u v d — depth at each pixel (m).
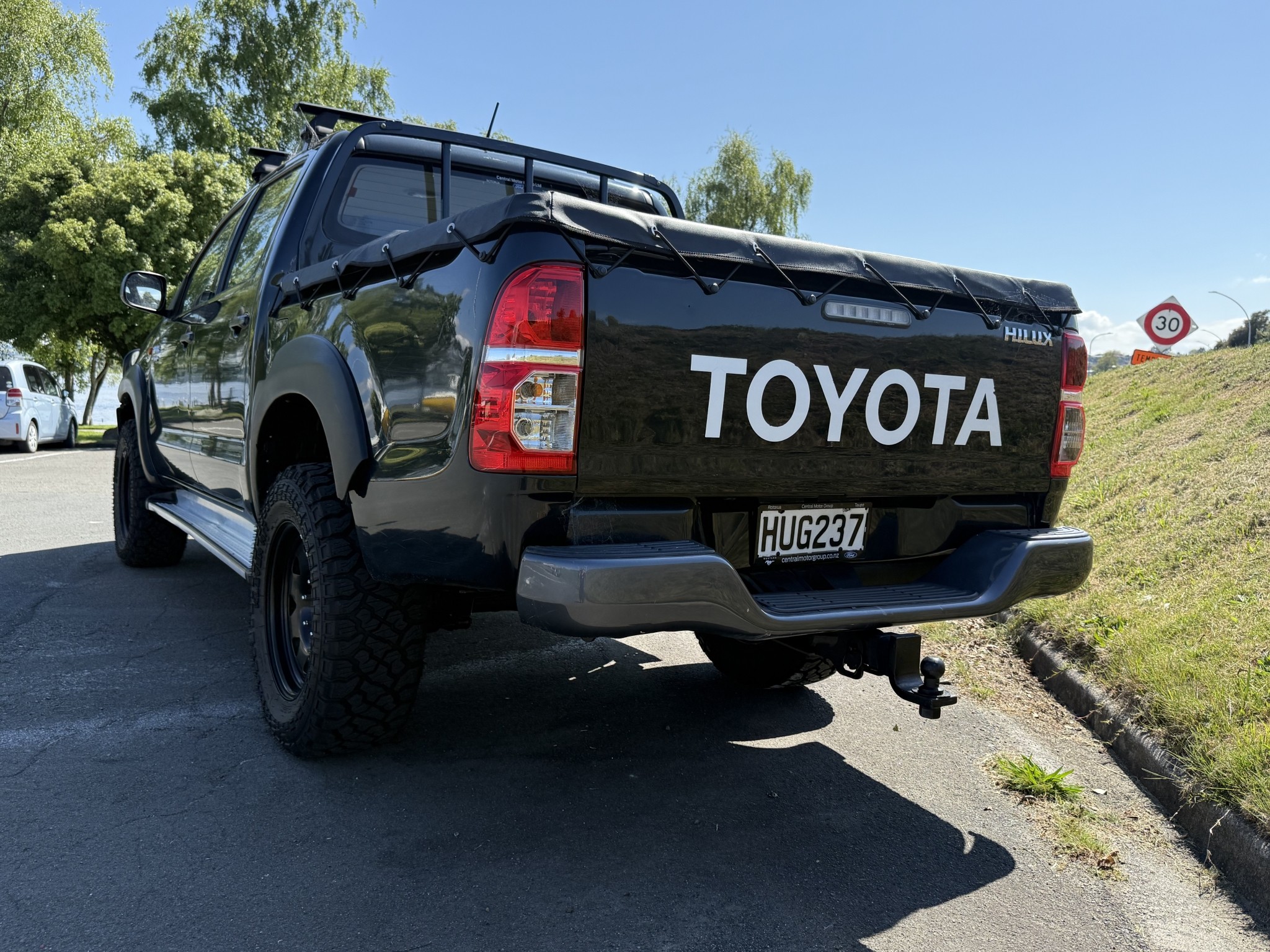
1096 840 2.51
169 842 2.25
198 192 22.31
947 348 2.55
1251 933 2.10
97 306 20.86
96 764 2.69
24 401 15.02
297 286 2.97
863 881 2.23
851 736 3.21
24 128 26.25
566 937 1.92
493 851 2.28
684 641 4.37
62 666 3.56
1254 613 3.63
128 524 5.30
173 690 3.33
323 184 3.41
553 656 4.02
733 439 2.20
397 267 2.38
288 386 2.78
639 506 2.13
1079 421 2.88
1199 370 9.30
